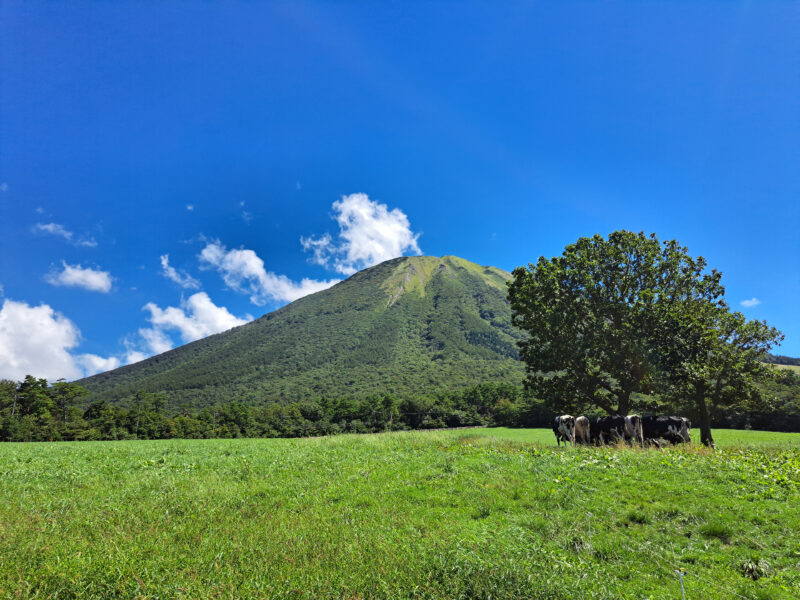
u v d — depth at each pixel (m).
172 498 11.77
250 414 102.50
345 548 7.52
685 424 22.77
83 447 31.84
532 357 32.38
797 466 13.13
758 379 29.05
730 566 6.98
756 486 10.49
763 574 6.68
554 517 9.09
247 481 14.37
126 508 10.77
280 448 24.25
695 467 12.63
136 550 7.54
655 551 7.53
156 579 6.35
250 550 7.41
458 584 6.04
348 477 13.90
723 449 20.12
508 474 12.98
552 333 31.23
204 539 8.07
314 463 17.30
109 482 14.77
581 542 7.91
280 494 12.09
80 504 11.33
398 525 8.94
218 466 17.70
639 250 31.45
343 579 6.28
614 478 11.83
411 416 103.00
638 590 6.32
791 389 50.75
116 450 27.05
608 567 7.06
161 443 35.62
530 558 7.11
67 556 7.26
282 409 110.62
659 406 31.84
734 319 29.59
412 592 5.95
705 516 8.81
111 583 6.29
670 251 31.80
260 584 6.13
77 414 96.88
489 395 105.38
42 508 10.91
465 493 11.09
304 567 6.74
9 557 7.23
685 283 31.58
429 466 14.95
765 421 52.31
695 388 28.58
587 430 23.14
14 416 80.06
